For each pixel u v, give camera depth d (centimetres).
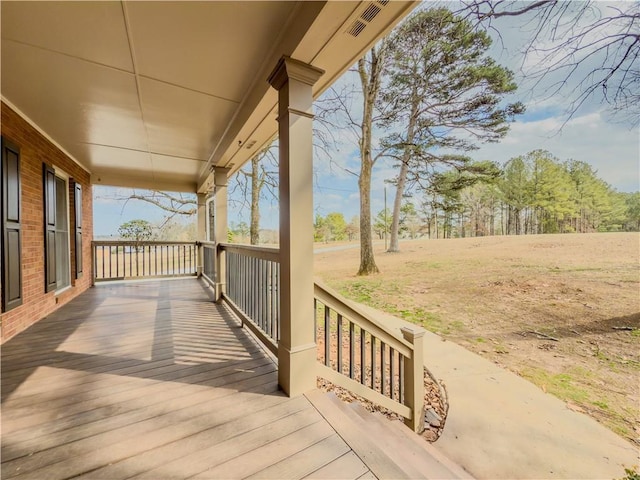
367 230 1001
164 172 566
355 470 115
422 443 191
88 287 547
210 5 156
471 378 367
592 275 671
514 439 254
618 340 446
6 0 146
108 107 283
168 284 589
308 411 157
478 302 668
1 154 253
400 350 235
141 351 242
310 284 183
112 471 113
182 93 256
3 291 257
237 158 400
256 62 212
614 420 284
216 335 283
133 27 172
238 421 147
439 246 1284
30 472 112
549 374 379
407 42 766
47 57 201
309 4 151
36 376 196
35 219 327
